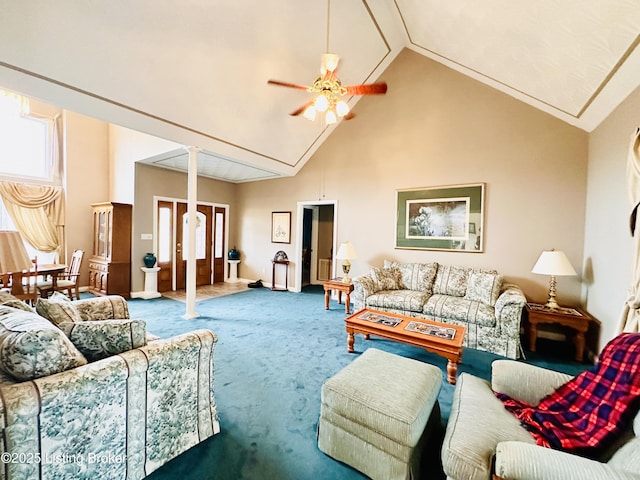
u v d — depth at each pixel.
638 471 0.90
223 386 2.29
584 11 1.89
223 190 6.76
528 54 2.62
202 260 6.47
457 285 3.71
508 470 0.95
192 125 3.64
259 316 4.20
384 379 1.61
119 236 5.11
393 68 4.54
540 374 1.52
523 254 3.62
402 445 1.32
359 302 3.88
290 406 2.04
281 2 2.87
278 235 6.21
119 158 5.68
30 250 5.37
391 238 4.63
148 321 3.91
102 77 2.67
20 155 5.24
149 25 2.50
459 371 2.63
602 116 2.78
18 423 1.04
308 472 1.48
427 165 4.28
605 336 2.67
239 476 1.44
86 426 1.21
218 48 2.96
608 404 1.20
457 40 3.23
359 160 4.95
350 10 3.32
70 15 2.21
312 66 3.72
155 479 1.41
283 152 5.07
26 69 2.36
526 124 3.58
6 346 1.16
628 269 2.27
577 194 3.31
